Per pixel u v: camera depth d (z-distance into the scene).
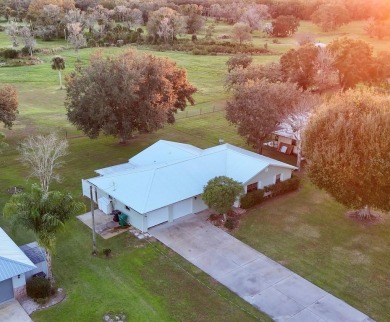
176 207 31.62
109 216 32.06
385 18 147.50
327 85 68.69
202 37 124.38
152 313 22.62
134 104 42.56
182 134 50.81
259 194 34.16
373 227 31.45
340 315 22.84
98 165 41.41
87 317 22.19
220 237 29.77
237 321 22.25
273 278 25.67
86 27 124.38
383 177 26.64
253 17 135.50
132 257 27.34
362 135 27.36
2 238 25.94
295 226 31.42
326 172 29.02
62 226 22.33
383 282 25.50
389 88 58.22
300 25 151.50
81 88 41.62
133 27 135.25
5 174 38.97
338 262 27.34
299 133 40.19
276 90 41.06
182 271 26.09
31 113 59.22
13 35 107.19
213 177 33.78
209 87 75.94
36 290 23.05
